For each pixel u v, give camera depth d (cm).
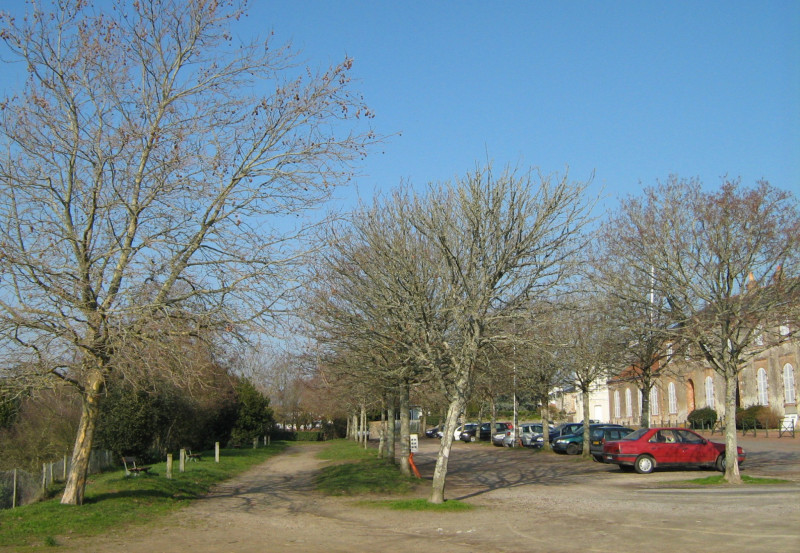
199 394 2773
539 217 1571
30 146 1318
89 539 1158
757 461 2606
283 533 1248
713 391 5362
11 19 1306
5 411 2286
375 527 1316
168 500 1611
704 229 1927
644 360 2664
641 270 2009
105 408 2577
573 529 1234
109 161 1344
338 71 1474
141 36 1407
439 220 1598
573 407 7350
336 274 1753
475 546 1103
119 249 1299
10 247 1202
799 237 1822
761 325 2138
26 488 1596
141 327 1271
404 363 1755
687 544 1045
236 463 2995
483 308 1537
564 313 2095
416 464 3003
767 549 980
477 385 2158
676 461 2322
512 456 3462
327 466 2889
